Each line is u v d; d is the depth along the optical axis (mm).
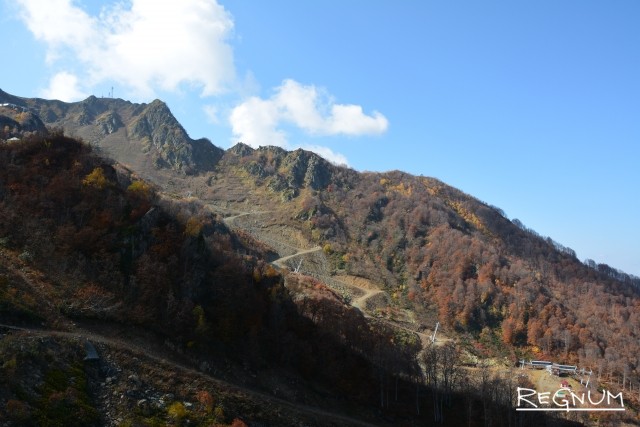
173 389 51812
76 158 86625
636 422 116312
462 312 186500
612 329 194375
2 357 42812
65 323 55281
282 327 84312
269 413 57438
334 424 64750
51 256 65312
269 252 196750
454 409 91625
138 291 67250
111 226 74250
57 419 40562
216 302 76812
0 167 77688
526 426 92062
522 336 180875
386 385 88875
